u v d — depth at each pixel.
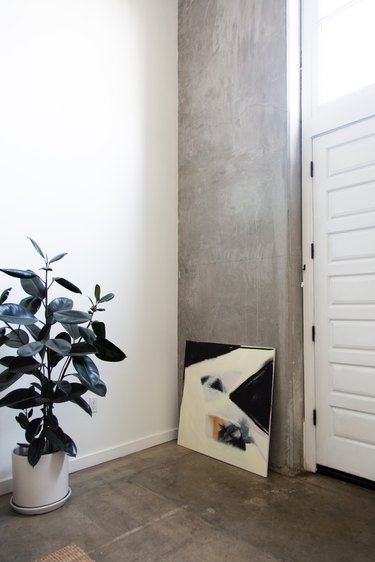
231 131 3.21
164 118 3.59
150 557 1.83
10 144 2.56
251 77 3.07
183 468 2.84
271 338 2.86
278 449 2.77
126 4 3.30
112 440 3.04
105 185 3.09
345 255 2.68
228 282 3.18
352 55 2.71
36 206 2.68
